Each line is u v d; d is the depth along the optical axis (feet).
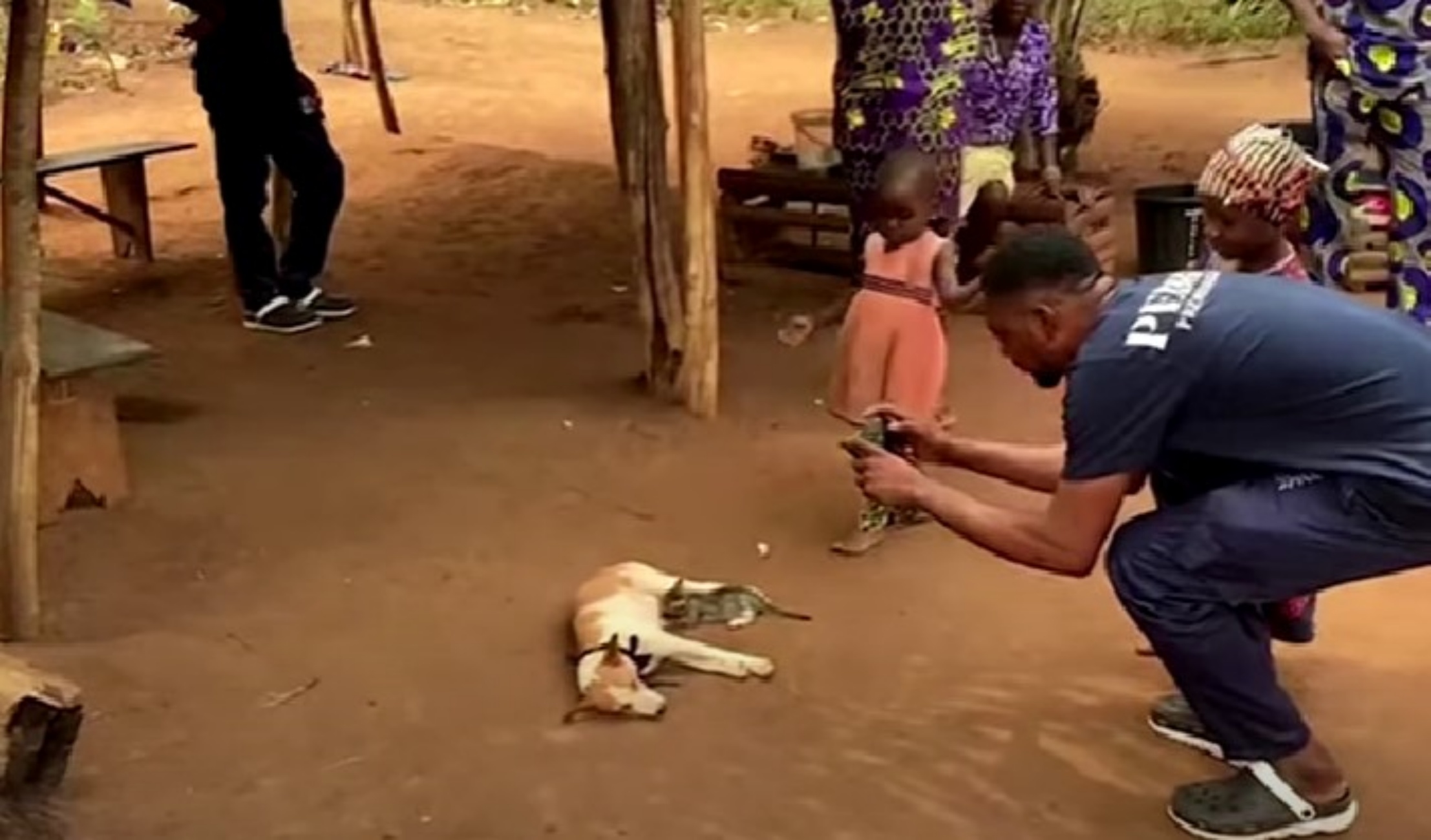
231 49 21.98
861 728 12.90
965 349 21.99
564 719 13.05
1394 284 17.76
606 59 19.75
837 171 25.98
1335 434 10.66
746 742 12.71
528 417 19.43
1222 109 39.32
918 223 15.84
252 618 14.70
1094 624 14.47
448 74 43.52
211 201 30.71
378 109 38.65
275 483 17.58
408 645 14.21
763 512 16.81
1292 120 36.55
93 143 35.19
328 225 23.07
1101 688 13.42
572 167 32.63
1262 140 12.42
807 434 18.92
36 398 14.25
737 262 26.13
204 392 20.49
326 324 23.27
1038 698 13.30
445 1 56.59
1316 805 11.43
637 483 17.53
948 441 12.69
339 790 12.14
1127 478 10.75
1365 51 16.94
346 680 13.64
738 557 15.84
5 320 14.17
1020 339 11.09
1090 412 10.70
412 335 22.82
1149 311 10.77
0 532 14.20
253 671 13.78
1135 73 45.09
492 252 27.07
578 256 26.78
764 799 12.00
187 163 33.45
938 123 20.68
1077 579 13.85
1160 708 12.76
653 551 15.96
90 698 13.32
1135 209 25.53
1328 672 13.64
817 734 12.82
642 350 21.98
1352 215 18.57
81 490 16.80
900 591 15.14
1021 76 22.33
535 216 29.22
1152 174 32.32
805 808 11.90
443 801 12.00
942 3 20.39
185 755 12.57
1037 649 14.05
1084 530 10.85
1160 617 11.06
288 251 23.08
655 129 19.17
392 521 16.65
